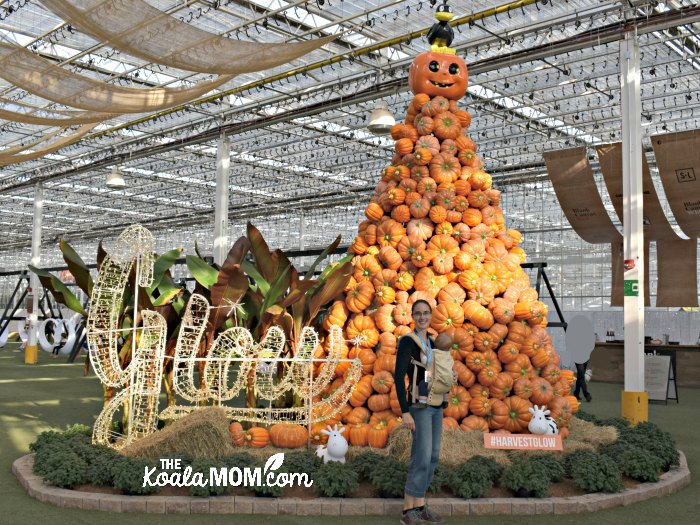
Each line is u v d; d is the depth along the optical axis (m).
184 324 7.08
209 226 40.06
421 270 7.26
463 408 6.72
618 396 14.64
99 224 41.72
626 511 5.50
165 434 6.28
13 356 24.62
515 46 14.47
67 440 6.96
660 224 14.41
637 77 10.23
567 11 12.52
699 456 8.00
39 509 5.41
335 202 31.55
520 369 6.91
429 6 12.27
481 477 5.56
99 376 7.25
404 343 4.95
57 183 29.17
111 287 7.56
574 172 13.97
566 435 6.99
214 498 5.41
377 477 5.56
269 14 12.37
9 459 7.33
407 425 4.88
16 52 8.28
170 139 20.86
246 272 8.43
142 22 7.15
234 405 11.23
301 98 16.95
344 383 6.83
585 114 19.52
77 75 8.88
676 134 12.49
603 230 14.59
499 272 7.27
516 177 25.73
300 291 7.61
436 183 7.55
